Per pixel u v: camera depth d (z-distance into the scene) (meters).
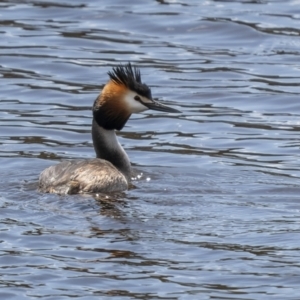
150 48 24.00
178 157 17.64
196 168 16.81
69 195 14.39
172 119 19.95
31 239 12.92
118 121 16.17
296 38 24.44
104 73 22.42
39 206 13.98
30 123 19.55
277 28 25.00
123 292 11.57
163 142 18.62
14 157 17.42
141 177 16.00
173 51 23.84
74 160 15.25
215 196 14.95
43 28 25.17
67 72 22.52
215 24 25.20
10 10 26.44
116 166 16.16
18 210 13.84
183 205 14.36
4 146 18.16
